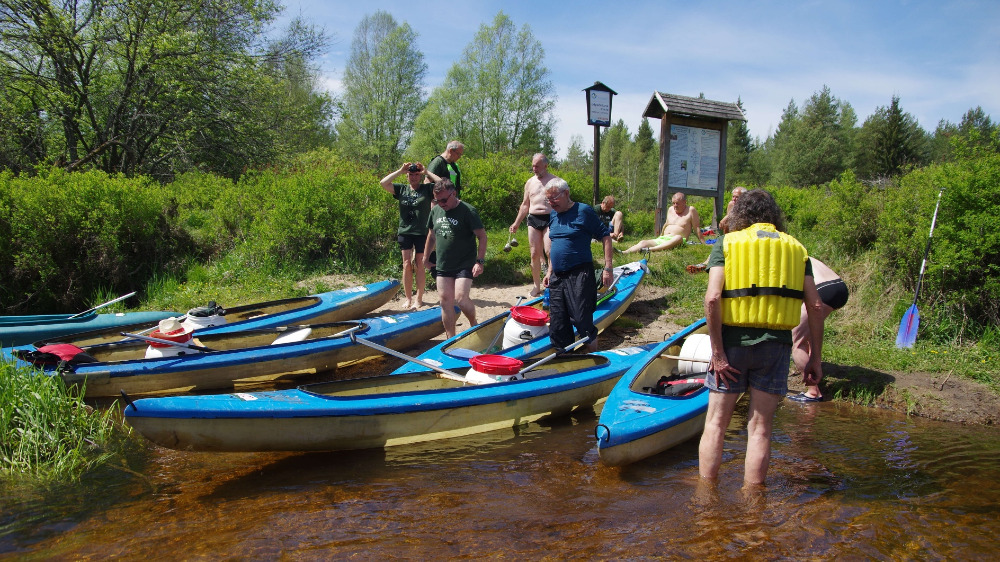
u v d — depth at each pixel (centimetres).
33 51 1750
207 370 584
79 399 491
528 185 875
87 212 950
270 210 1101
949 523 349
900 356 659
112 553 317
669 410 465
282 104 2183
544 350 630
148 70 1842
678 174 1290
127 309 902
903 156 5412
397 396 467
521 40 4488
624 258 1066
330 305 792
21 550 320
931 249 716
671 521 349
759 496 380
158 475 419
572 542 327
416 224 832
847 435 506
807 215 1182
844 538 330
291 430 432
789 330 366
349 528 343
